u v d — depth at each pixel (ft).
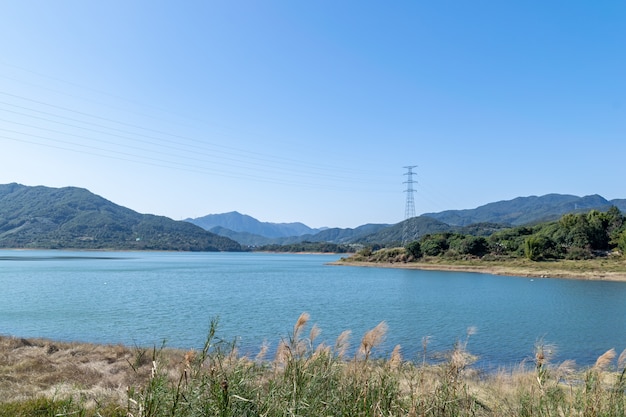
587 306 170.40
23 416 28.63
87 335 104.42
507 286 254.88
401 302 179.52
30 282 248.93
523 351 89.71
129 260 588.91
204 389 16.55
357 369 21.97
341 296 200.34
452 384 21.61
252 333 102.53
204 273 355.97
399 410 19.22
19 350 72.59
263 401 17.51
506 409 24.70
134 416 15.28
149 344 91.91
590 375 22.13
